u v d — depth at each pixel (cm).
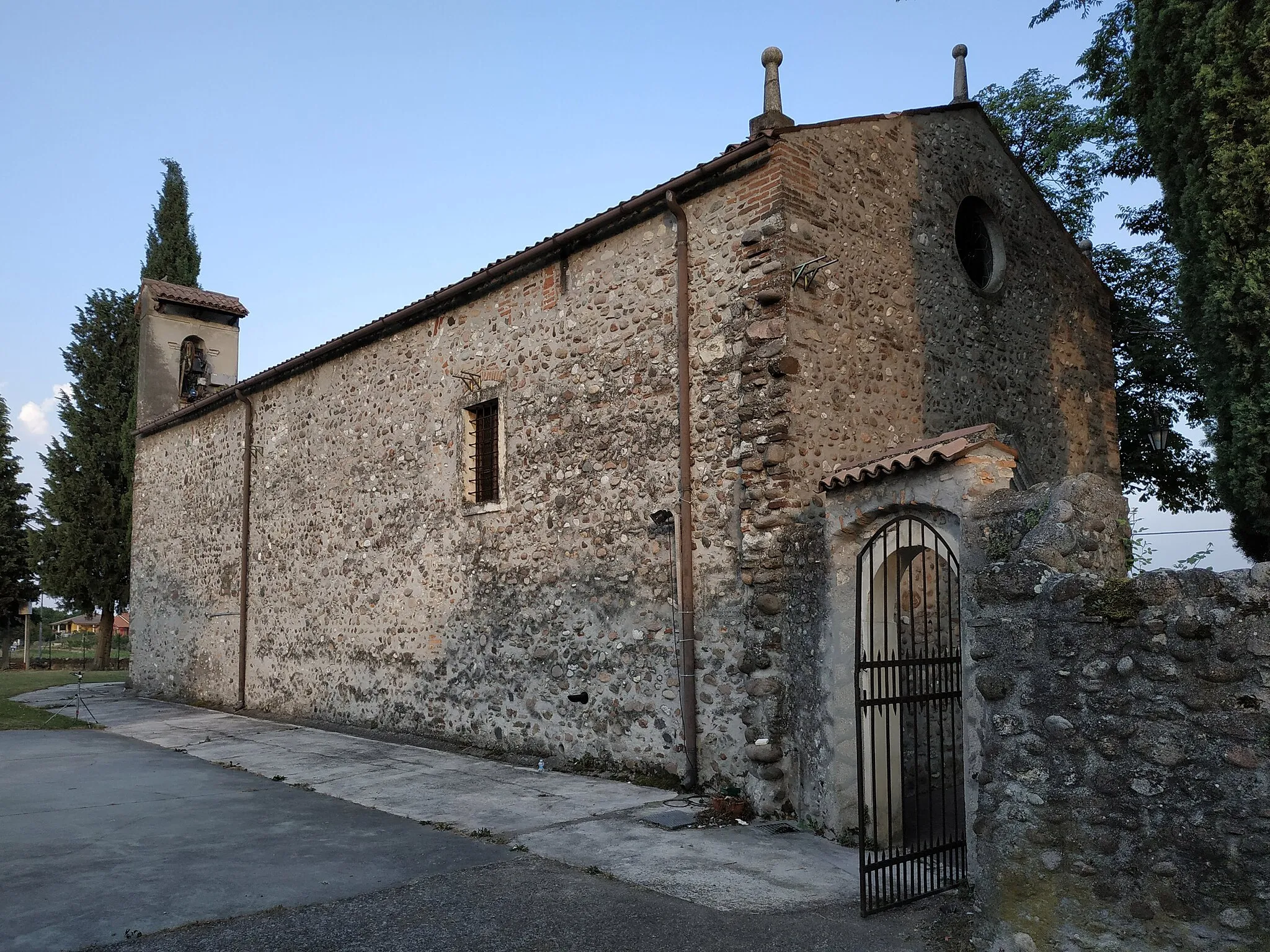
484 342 1098
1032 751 416
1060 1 1241
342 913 511
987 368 995
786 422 747
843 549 654
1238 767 351
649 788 817
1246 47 596
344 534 1309
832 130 839
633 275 913
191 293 2148
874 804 573
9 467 3181
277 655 1437
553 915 501
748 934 468
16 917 506
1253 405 602
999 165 1079
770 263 774
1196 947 355
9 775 951
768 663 730
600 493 927
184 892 549
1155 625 379
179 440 1814
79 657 3325
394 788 863
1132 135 1380
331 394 1368
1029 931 409
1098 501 446
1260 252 586
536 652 987
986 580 443
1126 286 1436
